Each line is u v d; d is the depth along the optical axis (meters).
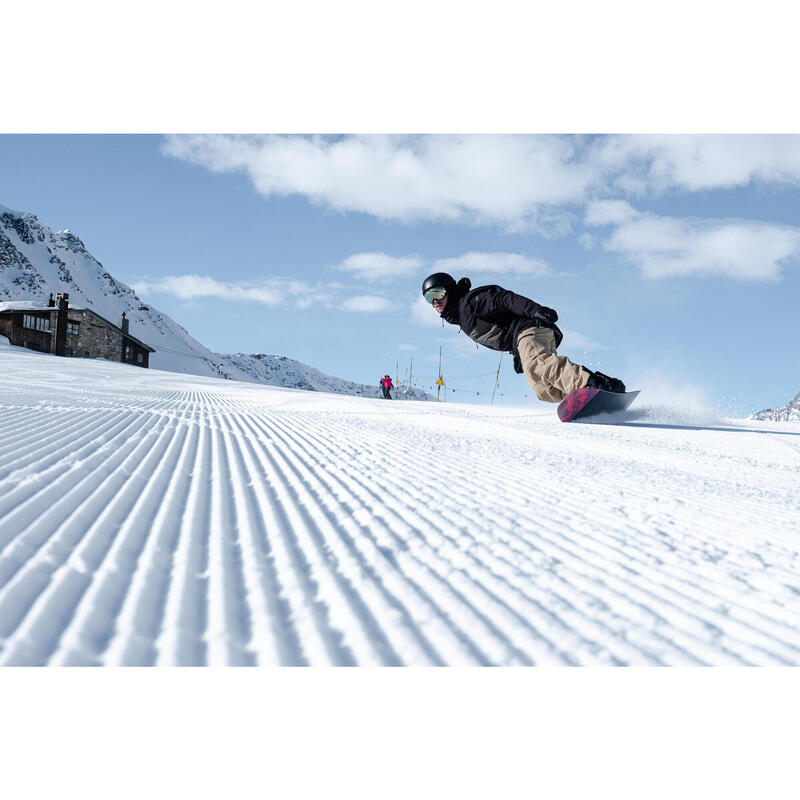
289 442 4.00
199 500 2.17
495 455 3.87
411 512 2.13
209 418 5.43
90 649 0.99
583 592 1.38
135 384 13.80
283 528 1.85
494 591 1.36
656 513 2.29
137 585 1.27
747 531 2.06
